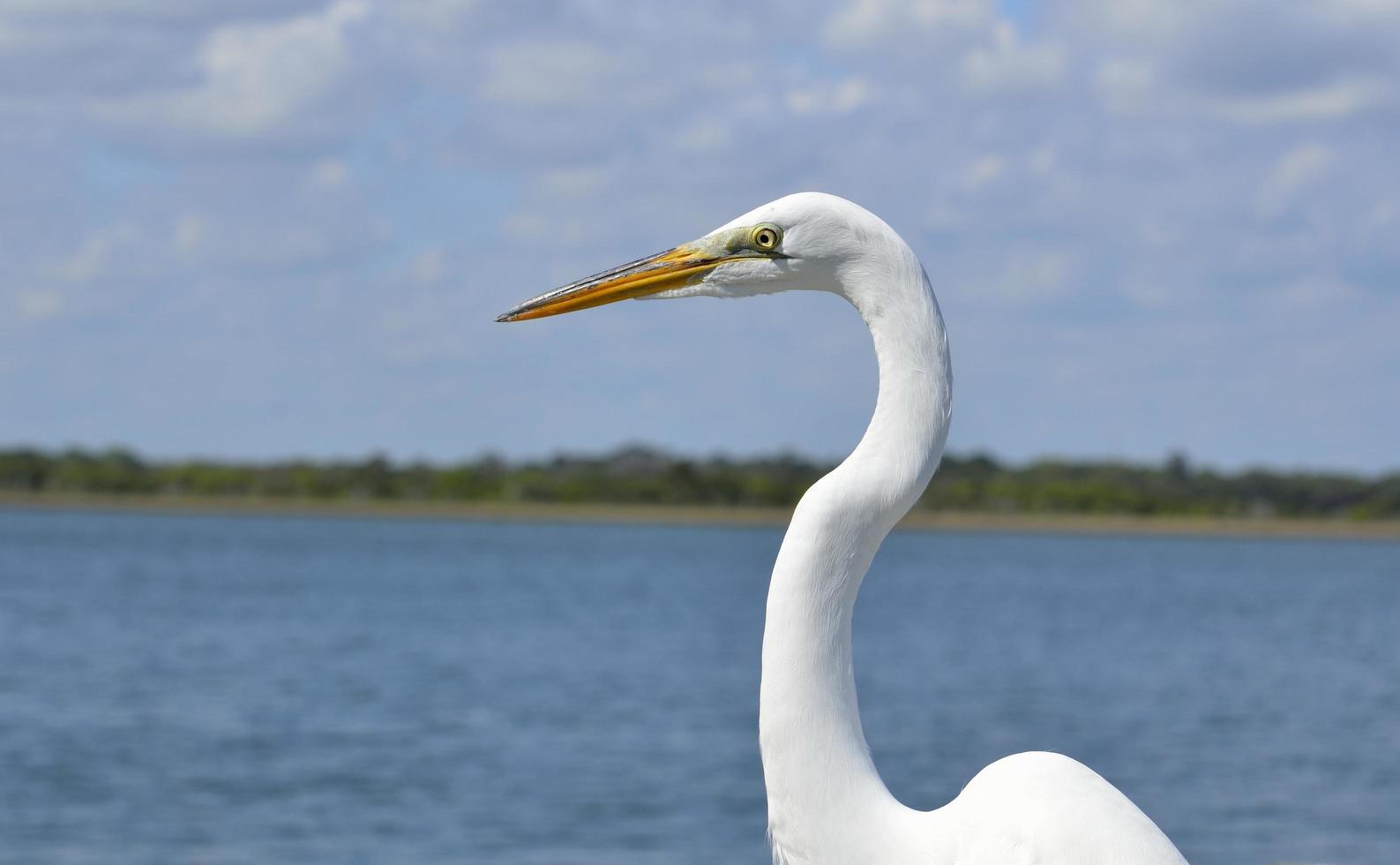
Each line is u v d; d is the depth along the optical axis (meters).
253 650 32.22
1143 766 17.58
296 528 153.75
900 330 3.25
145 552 84.62
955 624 42.00
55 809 14.90
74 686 25.27
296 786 16.23
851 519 3.19
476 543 123.00
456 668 28.94
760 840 13.54
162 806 15.12
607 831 13.95
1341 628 41.59
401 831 13.97
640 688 25.69
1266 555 126.12
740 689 25.58
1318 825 13.99
